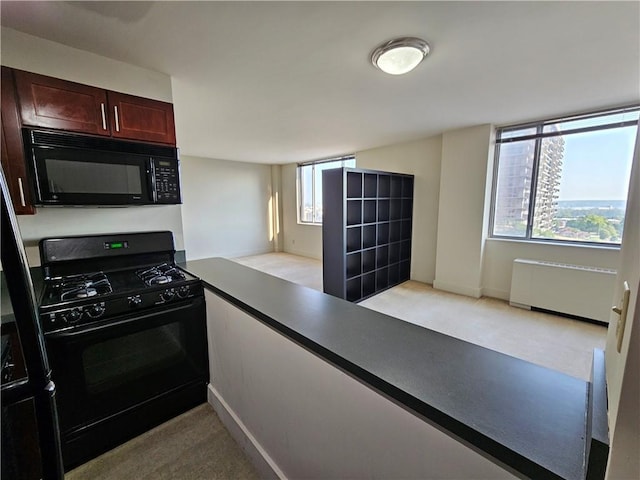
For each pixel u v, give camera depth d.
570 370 2.34
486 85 2.37
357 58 1.92
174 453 1.54
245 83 2.30
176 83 2.28
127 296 1.51
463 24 1.56
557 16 1.49
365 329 1.03
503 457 0.53
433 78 2.24
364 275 4.16
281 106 2.87
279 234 7.67
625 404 0.39
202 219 6.30
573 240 3.41
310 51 1.83
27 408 0.81
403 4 1.40
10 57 1.54
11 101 1.49
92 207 1.95
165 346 1.68
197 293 1.77
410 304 3.81
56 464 0.86
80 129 1.69
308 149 5.27
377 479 0.82
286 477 1.25
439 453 0.66
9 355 0.87
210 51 1.81
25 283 0.79
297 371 1.08
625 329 0.43
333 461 0.98
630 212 0.57
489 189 3.85
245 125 3.58
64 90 1.63
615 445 0.40
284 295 1.44
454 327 3.12
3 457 0.77
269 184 7.38
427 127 3.79
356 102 2.76
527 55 1.89
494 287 4.00
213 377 1.83
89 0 1.32
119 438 1.57
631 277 0.46
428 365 0.80
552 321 3.23
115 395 1.53
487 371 0.77
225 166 6.55
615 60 1.96
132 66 1.95
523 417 0.60
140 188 1.86
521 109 3.02
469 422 0.58
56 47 1.67
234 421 1.60
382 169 5.09
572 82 2.34
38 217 1.78
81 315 1.37
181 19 1.48
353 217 4.05
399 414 0.73
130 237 2.02
